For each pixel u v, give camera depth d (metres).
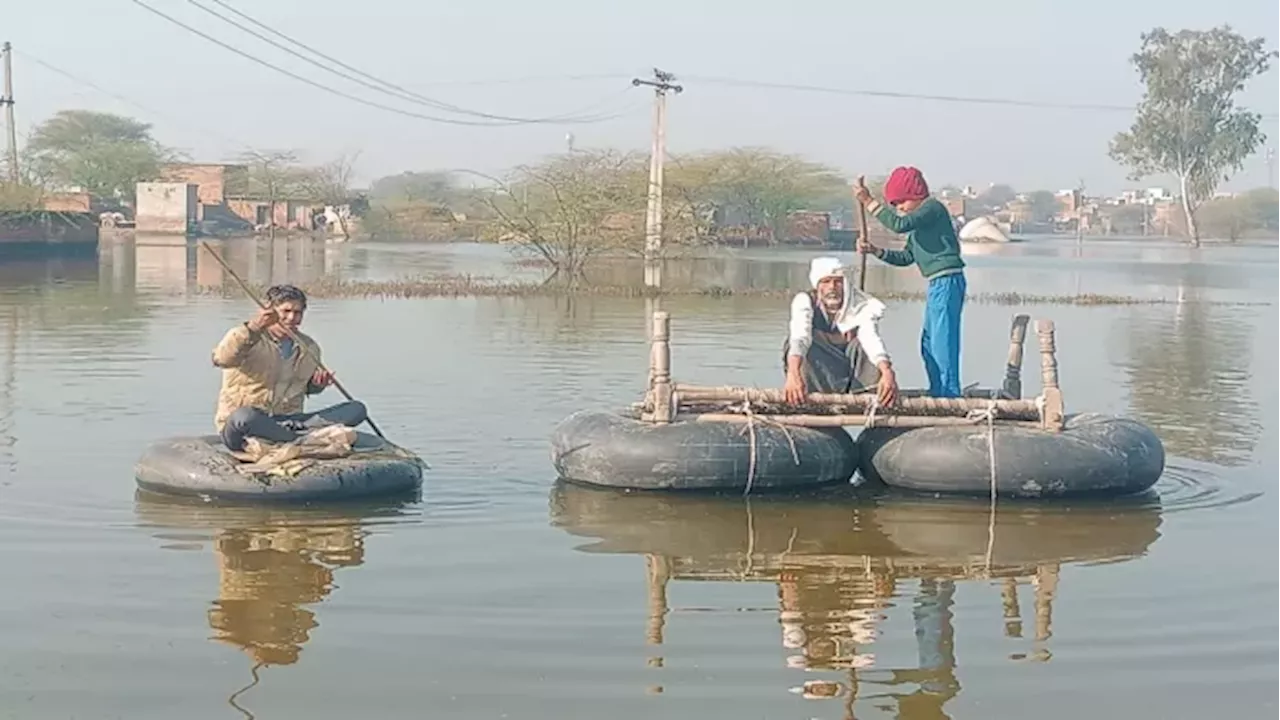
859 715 4.79
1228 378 14.91
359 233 73.94
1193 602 6.12
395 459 8.22
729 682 5.07
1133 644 5.55
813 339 8.80
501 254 48.72
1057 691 5.03
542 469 8.95
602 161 43.22
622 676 5.12
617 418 8.60
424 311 22.48
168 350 15.19
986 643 5.55
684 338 18.39
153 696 4.87
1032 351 17.25
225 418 8.27
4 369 13.38
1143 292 33.25
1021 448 8.09
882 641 5.56
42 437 9.70
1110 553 7.00
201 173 81.06
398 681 5.03
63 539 6.92
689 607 5.97
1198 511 8.01
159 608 5.82
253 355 8.26
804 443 8.28
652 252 36.16
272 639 5.46
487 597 6.06
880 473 8.41
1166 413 12.08
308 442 8.13
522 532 7.28
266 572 6.39
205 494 7.79
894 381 8.42
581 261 34.97
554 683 5.04
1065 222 154.12
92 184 82.31
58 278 29.33
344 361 14.84
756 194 71.06
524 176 39.94
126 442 9.55
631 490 8.27
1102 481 8.13
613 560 6.75
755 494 8.28
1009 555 6.95
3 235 39.19
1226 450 10.09
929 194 9.02
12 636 5.45
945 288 8.98
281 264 38.66
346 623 5.66
